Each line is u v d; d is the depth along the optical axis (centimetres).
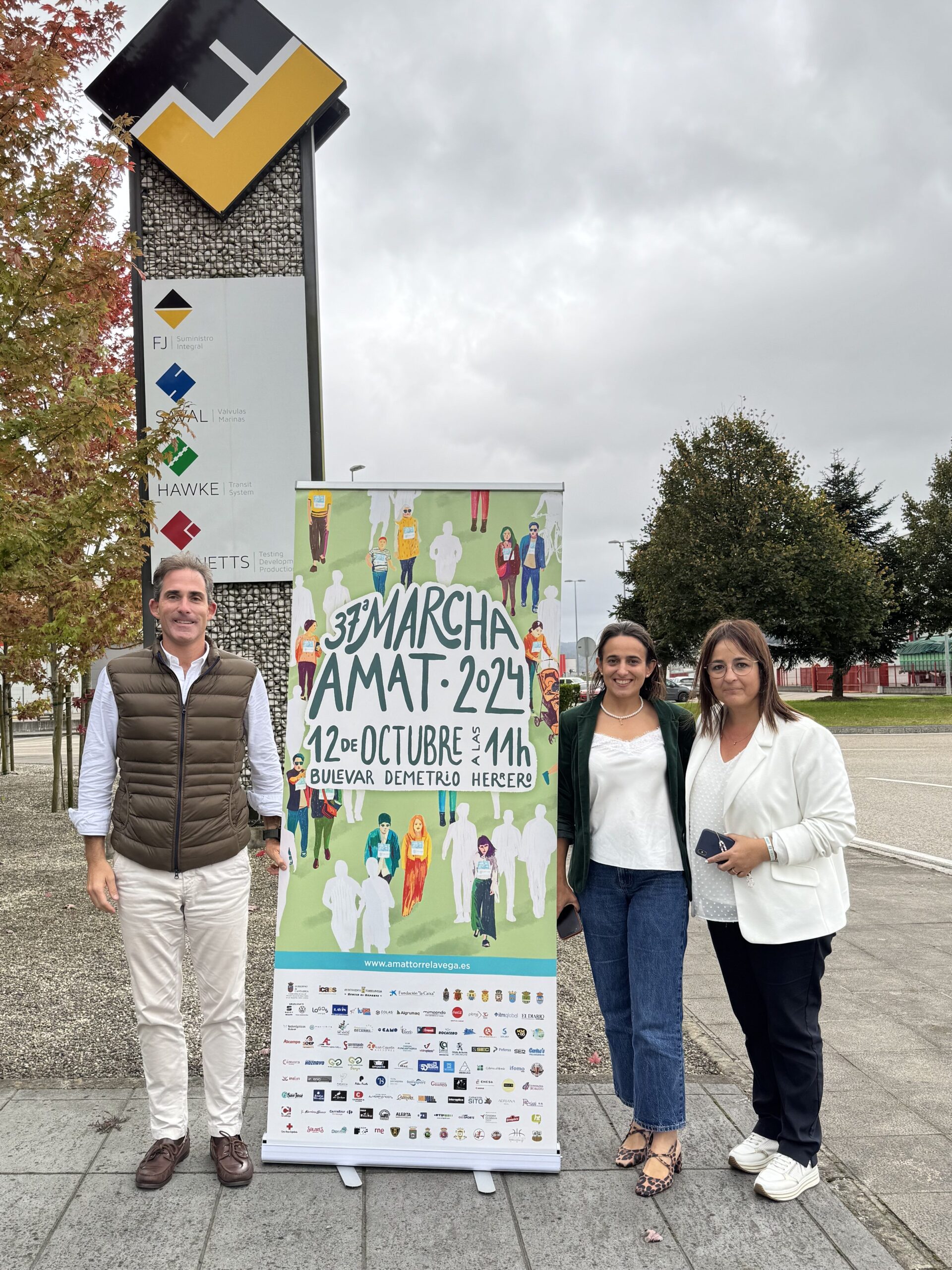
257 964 534
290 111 884
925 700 3173
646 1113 288
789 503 3055
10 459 592
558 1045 415
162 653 293
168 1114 294
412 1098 307
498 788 316
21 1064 382
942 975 521
